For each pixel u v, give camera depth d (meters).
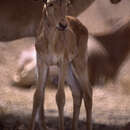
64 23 8.43
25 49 19.33
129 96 14.41
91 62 15.55
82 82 9.66
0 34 12.90
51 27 8.64
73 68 9.66
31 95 14.55
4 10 12.67
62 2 8.41
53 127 10.55
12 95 14.37
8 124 10.48
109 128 10.52
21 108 12.47
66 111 12.35
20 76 15.74
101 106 13.15
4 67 17.41
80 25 9.89
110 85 15.41
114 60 15.61
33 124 9.02
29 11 12.60
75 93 9.92
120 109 12.77
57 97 8.82
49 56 8.89
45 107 12.95
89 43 15.90
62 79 8.91
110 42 15.75
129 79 15.18
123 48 15.52
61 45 8.87
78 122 10.98
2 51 19.12
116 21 18.31
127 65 15.62
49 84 15.27
